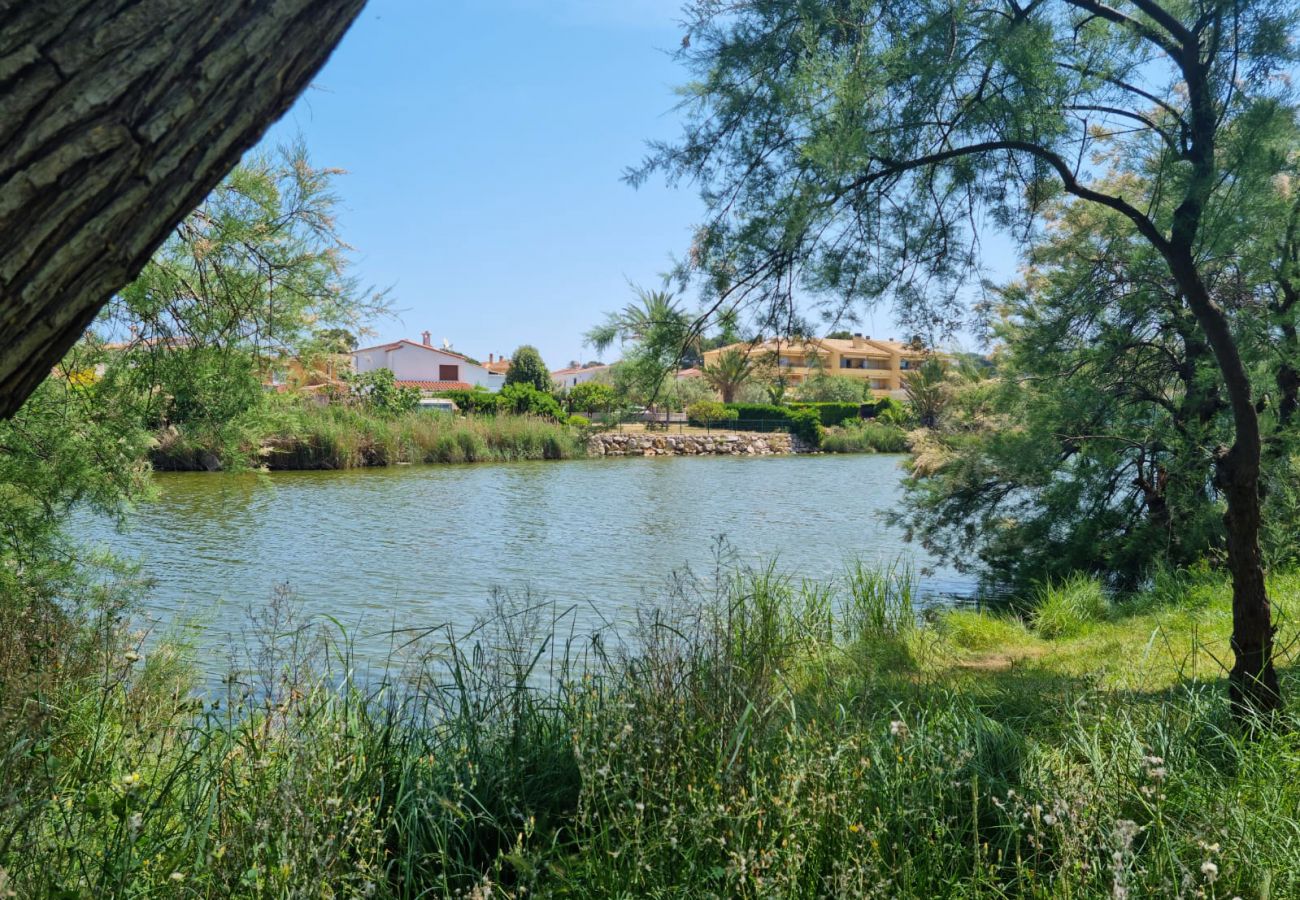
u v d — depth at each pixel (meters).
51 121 1.24
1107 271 9.87
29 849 2.52
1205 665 5.86
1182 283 4.39
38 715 3.49
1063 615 9.04
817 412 50.62
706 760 3.17
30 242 1.25
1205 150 4.46
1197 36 4.32
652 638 4.18
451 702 4.35
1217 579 8.92
